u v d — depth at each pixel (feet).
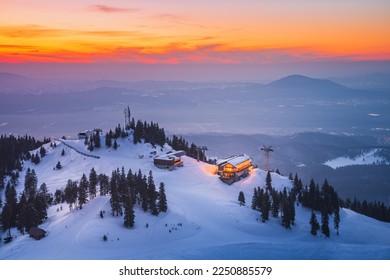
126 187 360.28
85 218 341.21
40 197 370.94
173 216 352.08
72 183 412.77
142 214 347.56
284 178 576.61
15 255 269.03
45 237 309.22
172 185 474.90
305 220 408.05
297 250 263.49
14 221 365.81
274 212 400.47
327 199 436.76
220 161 602.03
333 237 367.25
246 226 367.04
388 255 253.03
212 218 379.96
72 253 271.49
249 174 567.18
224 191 482.69
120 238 301.63
